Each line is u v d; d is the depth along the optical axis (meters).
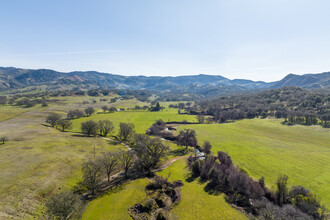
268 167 77.25
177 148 102.25
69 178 57.47
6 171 53.91
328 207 49.66
